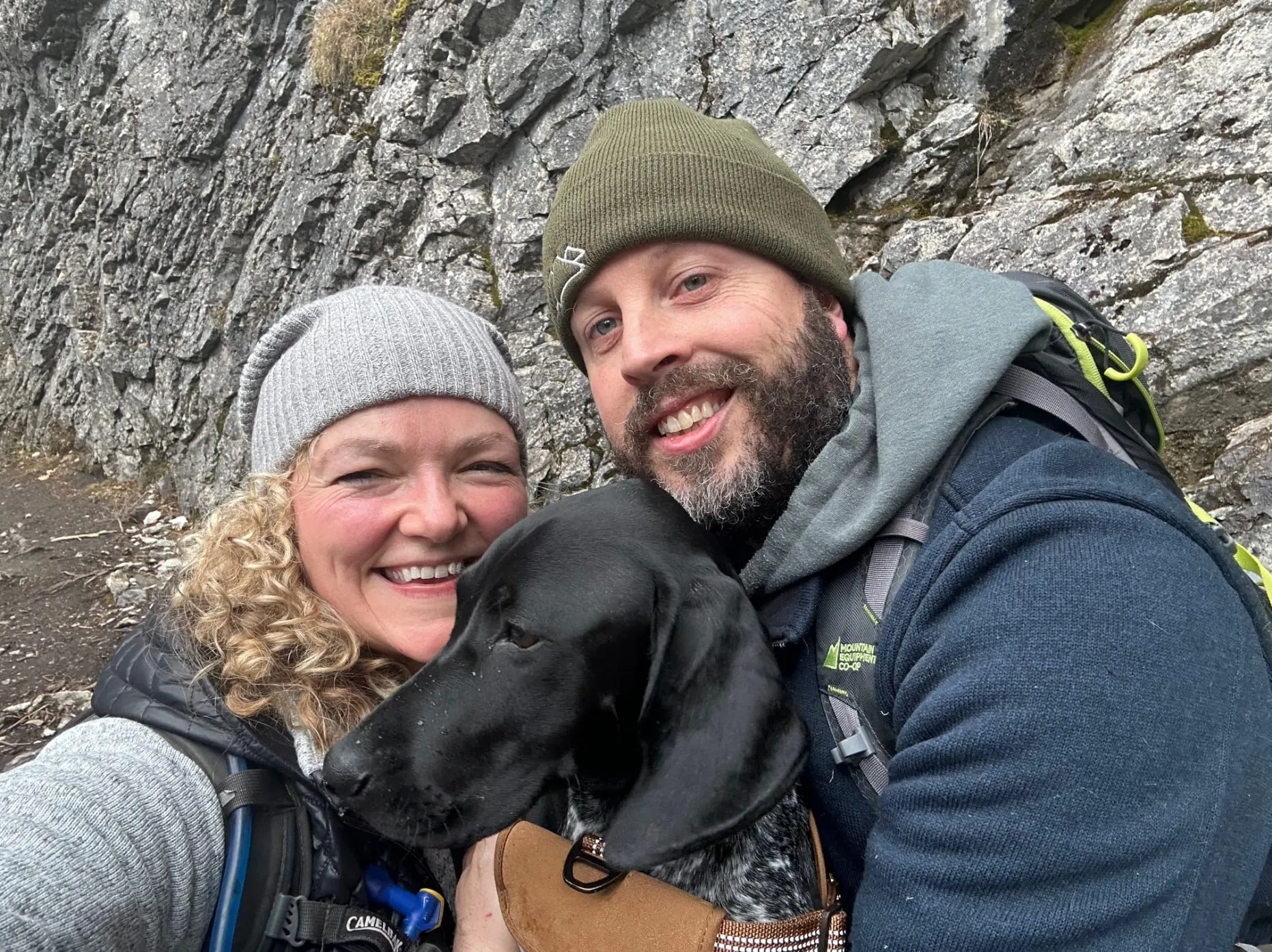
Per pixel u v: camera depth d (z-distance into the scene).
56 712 1.21
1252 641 0.31
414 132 1.49
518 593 0.38
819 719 0.37
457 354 0.47
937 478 0.37
